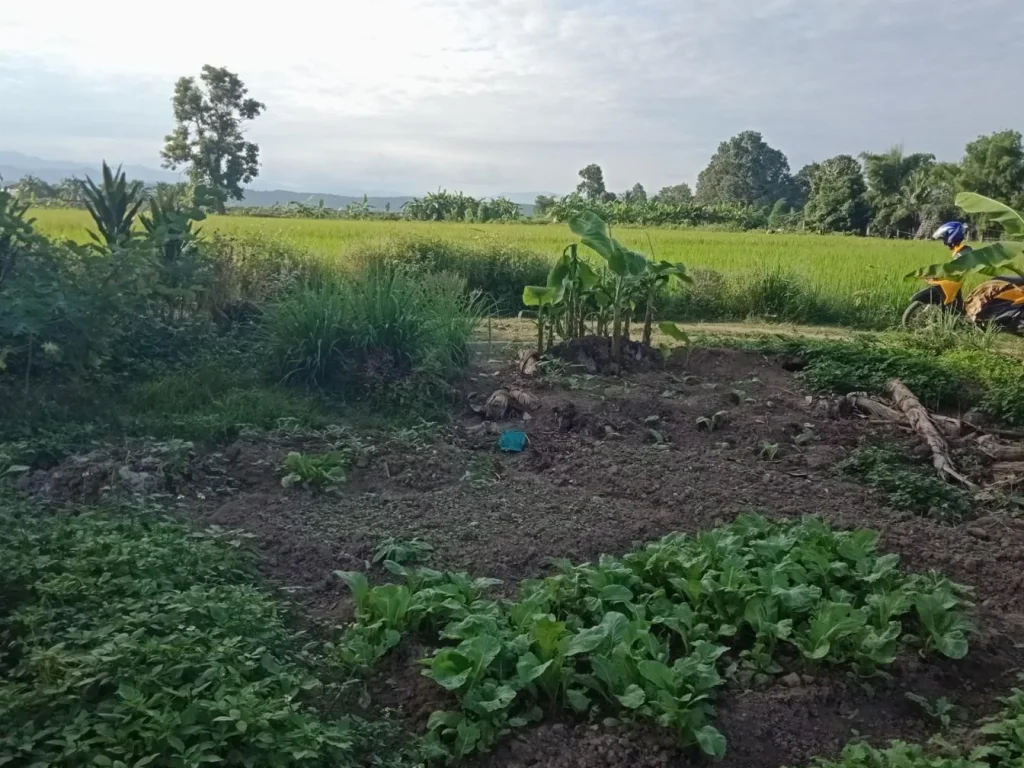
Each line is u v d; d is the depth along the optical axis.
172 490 6.00
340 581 4.89
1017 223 8.91
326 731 3.43
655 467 6.86
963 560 5.41
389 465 6.62
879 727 3.92
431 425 7.59
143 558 4.55
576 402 8.30
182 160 47.66
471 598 4.53
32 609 3.99
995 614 4.85
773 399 8.77
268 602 4.49
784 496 6.40
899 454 7.35
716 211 47.31
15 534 4.80
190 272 9.14
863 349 10.20
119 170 9.88
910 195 48.41
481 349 10.62
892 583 4.70
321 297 8.89
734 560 4.66
